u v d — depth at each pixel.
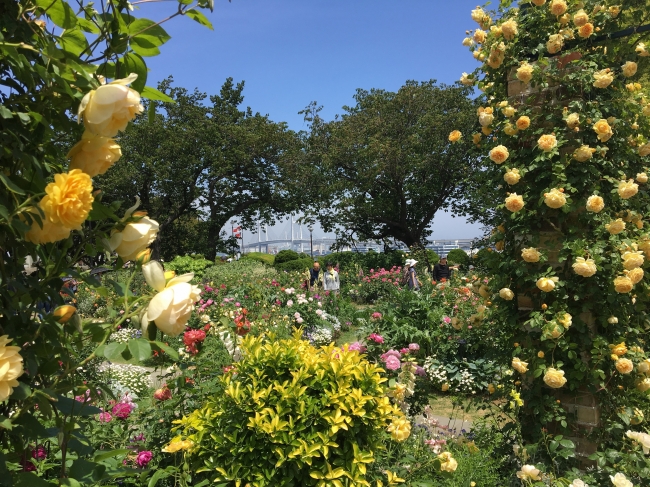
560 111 3.06
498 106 3.21
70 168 1.02
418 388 3.84
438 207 25.30
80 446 1.14
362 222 26.17
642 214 3.26
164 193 25.09
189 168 24.67
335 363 2.60
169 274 1.13
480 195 3.39
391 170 23.59
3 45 0.94
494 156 3.07
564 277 2.99
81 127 1.10
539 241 3.07
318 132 26.64
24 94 1.04
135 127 23.20
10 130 0.96
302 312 9.60
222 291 10.70
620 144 3.09
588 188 2.94
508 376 3.29
